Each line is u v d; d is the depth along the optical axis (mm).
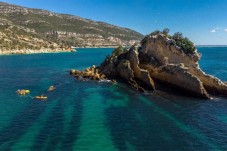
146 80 70688
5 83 81375
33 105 56562
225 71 108000
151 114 51375
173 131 43219
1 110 52844
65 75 96312
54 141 38938
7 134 41125
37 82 82750
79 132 42125
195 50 72000
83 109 53844
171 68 68938
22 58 181625
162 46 74688
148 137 40750
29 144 37906
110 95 65188
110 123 46188
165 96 64938
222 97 65250
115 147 37375
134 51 76750
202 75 68688
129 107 55594
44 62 151375
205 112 53188
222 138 40938
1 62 150375
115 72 83000
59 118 48312
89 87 73750
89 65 134750
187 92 66188
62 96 64375
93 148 36969
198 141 39719
